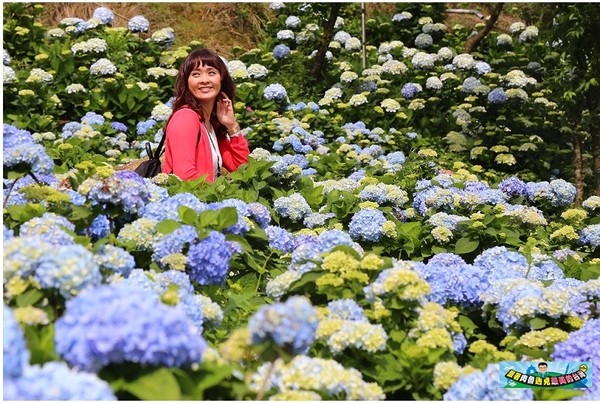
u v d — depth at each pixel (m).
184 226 3.49
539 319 3.41
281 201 5.12
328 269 3.22
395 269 3.10
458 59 10.71
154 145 8.44
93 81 9.58
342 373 2.50
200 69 5.84
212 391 2.33
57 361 2.18
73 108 9.40
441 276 3.72
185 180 5.43
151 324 2.05
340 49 12.09
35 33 10.29
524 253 4.70
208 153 5.79
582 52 8.31
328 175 7.37
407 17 12.86
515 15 15.59
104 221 3.65
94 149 8.18
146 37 12.55
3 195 3.86
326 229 5.00
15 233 3.49
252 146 8.17
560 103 8.70
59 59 9.55
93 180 3.54
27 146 3.50
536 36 12.11
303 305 2.19
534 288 3.54
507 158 8.98
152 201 4.04
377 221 4.77
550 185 6.72
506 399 2.55
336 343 2.78
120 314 2.05
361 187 6.06
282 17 12.70
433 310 3.08
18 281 2.53
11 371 1.92
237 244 3.68
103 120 8.80
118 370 2.12
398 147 9.30
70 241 2.98
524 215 5.52
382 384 2.82
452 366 2.75
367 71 10.73
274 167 5.80
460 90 10.48
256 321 2.19
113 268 2.94
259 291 4.07
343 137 9.02
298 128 8.32
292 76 11.09
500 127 9.50
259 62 11.23
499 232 5.02
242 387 2.32
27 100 8.76
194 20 13.17
